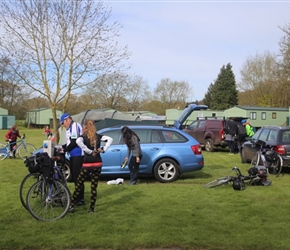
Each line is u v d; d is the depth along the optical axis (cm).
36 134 4144
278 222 604
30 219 615
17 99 6506
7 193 821
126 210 676
